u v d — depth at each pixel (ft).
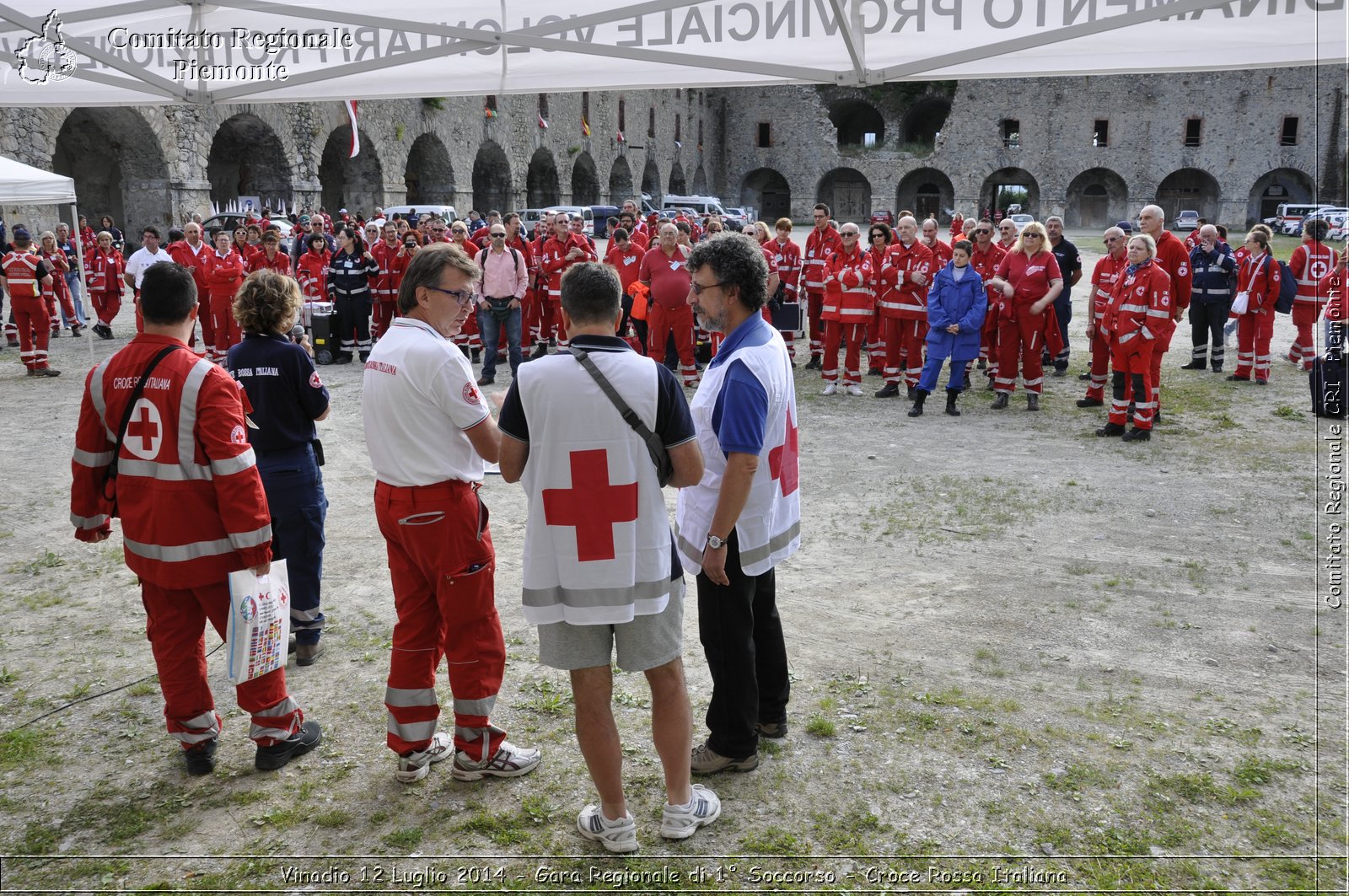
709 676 13.44
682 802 9.82
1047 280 29.78
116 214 91.15
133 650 14.48
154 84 18.13
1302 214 152.35
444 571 10.19
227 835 10.02
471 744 10.77
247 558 10.18
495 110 129.80
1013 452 25.57
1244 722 11.89
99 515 10.62
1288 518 19.74
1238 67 15.43
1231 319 44.19
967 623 14.97
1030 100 175.52
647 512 9.04
